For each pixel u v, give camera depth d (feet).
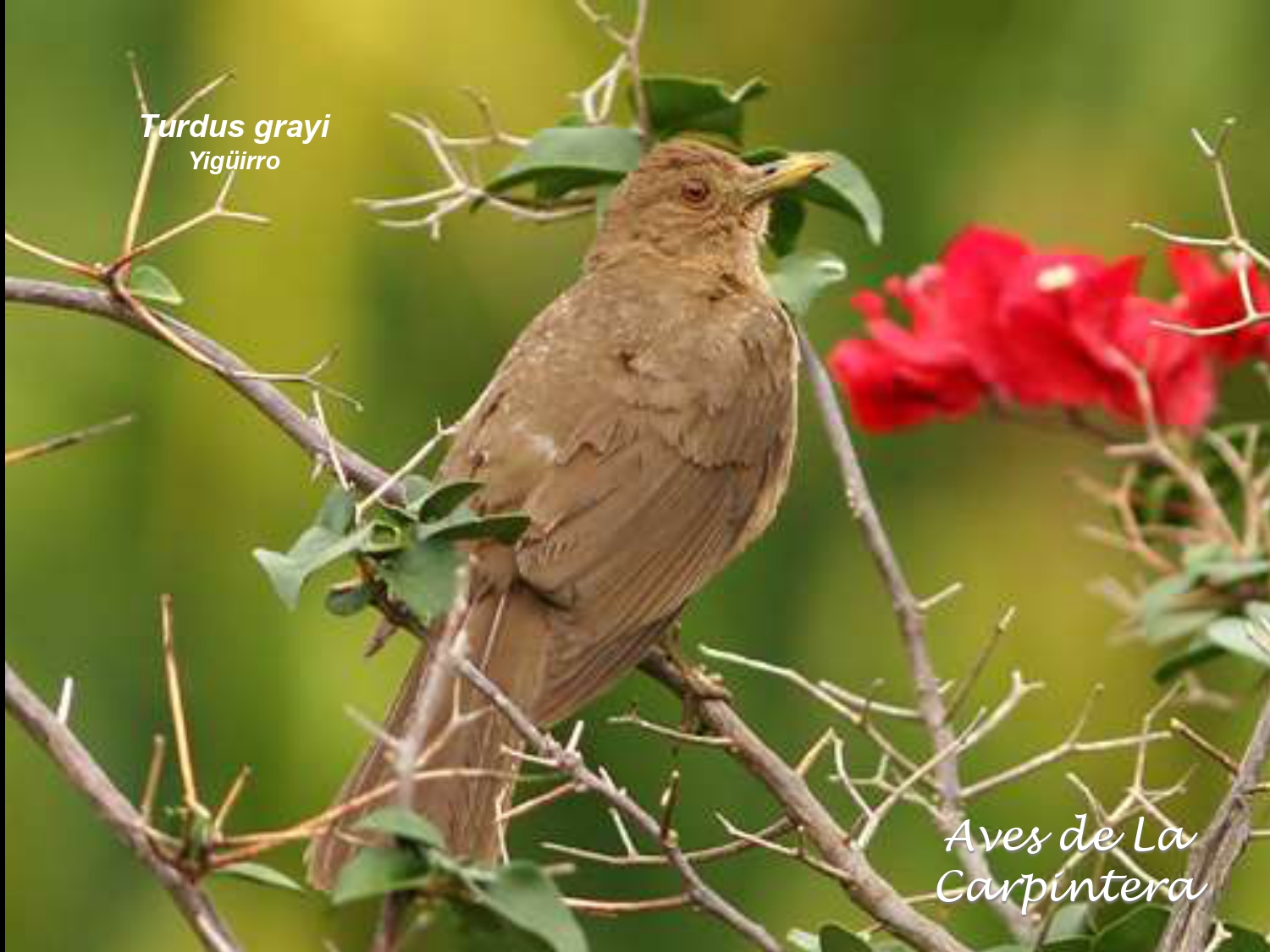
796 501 46.11
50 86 42.37
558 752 20.22
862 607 45.21
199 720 41.70
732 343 29.76
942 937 22.02
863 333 46.62
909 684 44.19
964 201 47.16
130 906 42.65
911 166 47.93
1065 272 28.91
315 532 20.06
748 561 45.65
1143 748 21.98
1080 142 46.80
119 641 41.86
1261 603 26.48
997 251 29.53
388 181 42.29
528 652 26.17
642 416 28.58
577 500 27.66
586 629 26.61
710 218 31.12
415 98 42.42
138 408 41.86
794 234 30.94
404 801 17.12
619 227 31.42
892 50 48.70
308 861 21.74
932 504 46.14
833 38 49.06
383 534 20.07
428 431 43.06
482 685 20.03
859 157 48.14
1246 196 46.03
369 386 42.14
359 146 41.98
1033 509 45.65
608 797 20.47
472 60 42.91
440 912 18.49
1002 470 46.06
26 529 41.45
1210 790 40.91
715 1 48.57
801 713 44.65
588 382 28.78
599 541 27.37
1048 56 47.39
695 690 27.09
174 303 21.70
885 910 22.09
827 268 27.55
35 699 17.62
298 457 41.78
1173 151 46.26
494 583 26.61
